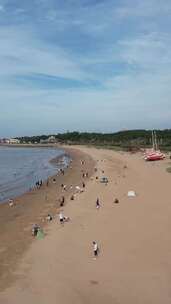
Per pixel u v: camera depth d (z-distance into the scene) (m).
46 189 76.88
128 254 34.09
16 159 179.12
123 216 47.81
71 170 111.19
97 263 32.41
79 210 53.09
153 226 42.31
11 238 41.44
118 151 186.12
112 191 66.81
